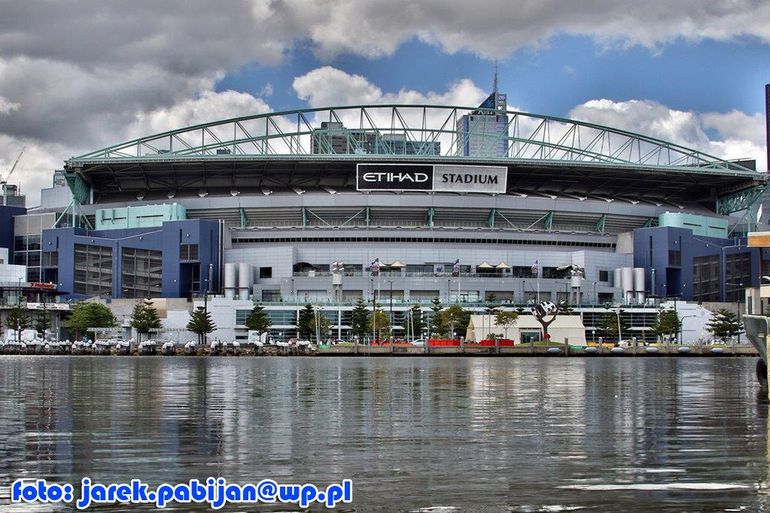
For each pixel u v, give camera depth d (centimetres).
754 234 5503
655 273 19050
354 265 18725
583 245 19800
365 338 15788
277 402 4925
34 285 17100
